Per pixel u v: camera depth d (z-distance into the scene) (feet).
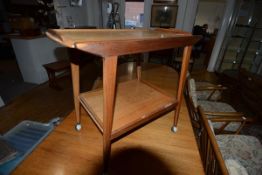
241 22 11.15
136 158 2.54
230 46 12.07
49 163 2.37
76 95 2.74
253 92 5.87
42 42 9.37
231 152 3.66
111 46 1.40
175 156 2.60
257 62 10.25
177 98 2.80
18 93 8.51
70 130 3.01
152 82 5.18
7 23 13.69
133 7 14.29
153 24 13.75
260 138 5.12
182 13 12.98
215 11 25.31
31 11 9.94
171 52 12.67
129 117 2.26
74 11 12.72
